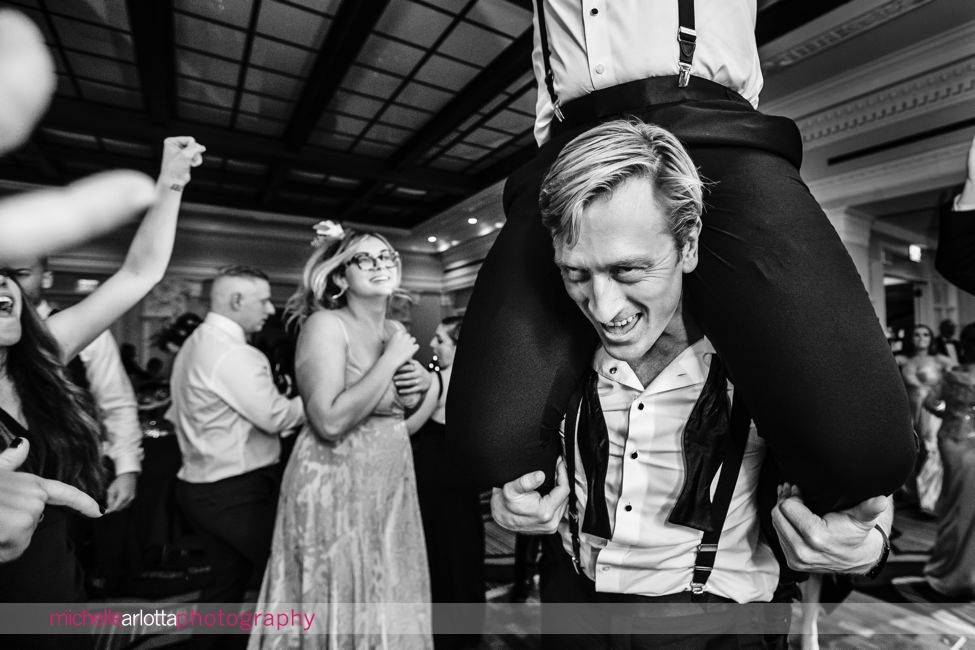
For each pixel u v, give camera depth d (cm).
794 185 52
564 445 66
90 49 426
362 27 373
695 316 56
